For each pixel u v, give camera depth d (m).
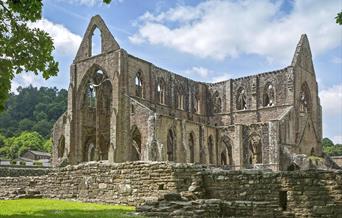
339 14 21.78
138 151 79.06
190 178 27.97
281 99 89.25
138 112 70.06
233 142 84.19
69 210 24.02
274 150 77.38
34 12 20.12
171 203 23.08
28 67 23.70
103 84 81.75
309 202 24.33
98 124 80.31
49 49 24.17
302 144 86.69
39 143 173.50
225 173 27.12
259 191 25.98
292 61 89.50
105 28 77.44
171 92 89.19
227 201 24.78
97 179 32.03
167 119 71.38
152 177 29.22
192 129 78.75
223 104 98.75
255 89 93.69
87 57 79.50
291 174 25.08
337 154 178.00
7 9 22.91
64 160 74.12
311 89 94.56
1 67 22.88
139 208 22.56
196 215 21.86
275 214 24.48
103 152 81.88
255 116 92.75
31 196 34.09
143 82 80.19
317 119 95.00
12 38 23.19
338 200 23.56
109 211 23.53
